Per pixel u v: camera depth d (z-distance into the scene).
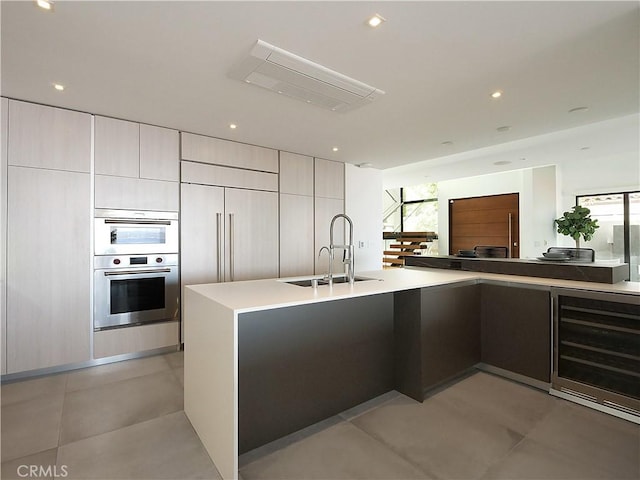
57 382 2.79
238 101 2.84
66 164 3.02
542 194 6.49
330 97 2.72
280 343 1.98
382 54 2.12
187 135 3.67
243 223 4.07
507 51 2.10
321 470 1.71
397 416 2.22
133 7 1.67
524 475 1.66
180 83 2.50
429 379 2.48
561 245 6.38
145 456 1.84
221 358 1.72
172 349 3.59
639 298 2.13
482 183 7.23
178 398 2.51
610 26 1.85
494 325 2.88
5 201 2.77
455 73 2.37
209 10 1.70
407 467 1.73
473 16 1.76
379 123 3.39
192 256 3.70
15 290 2.82
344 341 2.29
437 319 2.55
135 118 3.25
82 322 3.10
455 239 7.74
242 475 1.67
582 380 2.39
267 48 2.03
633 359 2.20
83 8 1.67
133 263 3.34
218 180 3.88
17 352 2.82
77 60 2.18
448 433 2.02
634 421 2.13
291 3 1.65
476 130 3.62
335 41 1.98
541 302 2.58
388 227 9.23
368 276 2.96
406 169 5.88
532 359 2.64
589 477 1.65
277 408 1.97
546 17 1.77
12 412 2.30
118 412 2.30
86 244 3.11
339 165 5.12
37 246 2.90
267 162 4.30
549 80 2.49
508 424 2.12
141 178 3.38
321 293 2.07
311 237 4.75
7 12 1.69
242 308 1.63
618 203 5.85
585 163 6.14
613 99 2.83
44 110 2.92
